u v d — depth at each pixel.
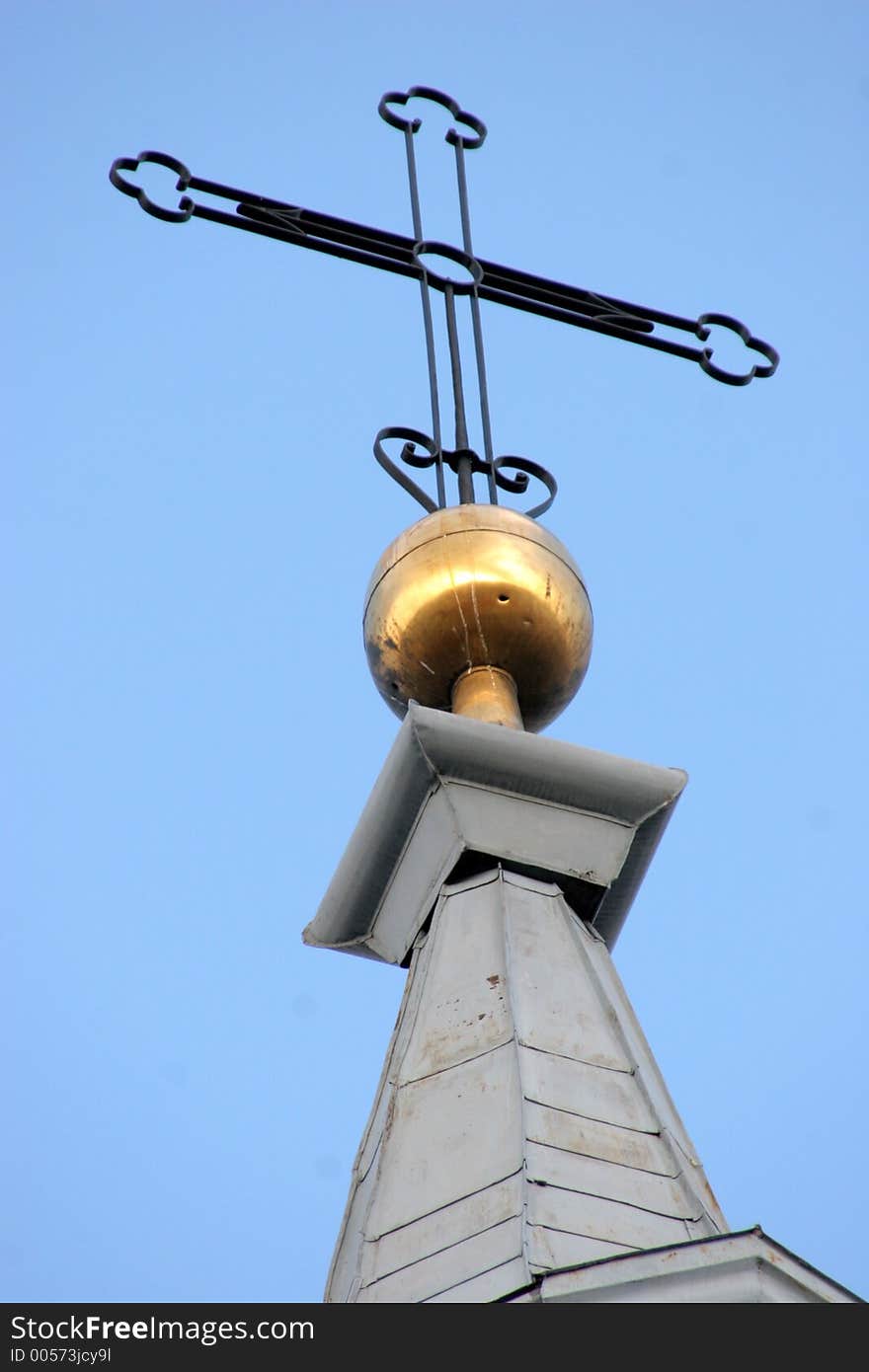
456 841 20.02
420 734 20.09
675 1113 17.28
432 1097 17.25
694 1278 13.18
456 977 18.72
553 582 22.25
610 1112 16.83
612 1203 15.73
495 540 22.30
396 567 22.39
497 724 20.42
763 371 27.14
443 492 23.73
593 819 20.30
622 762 20.44
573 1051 17.50
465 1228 15.66
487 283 26.38
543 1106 16.61
